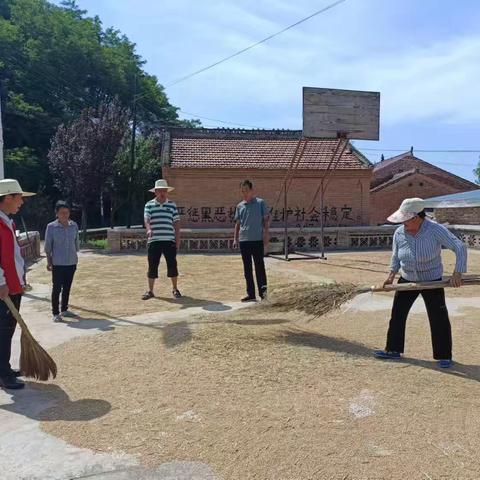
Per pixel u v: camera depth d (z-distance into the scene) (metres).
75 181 23.95
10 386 4.92
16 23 44.53
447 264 13.94
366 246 19.47
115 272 12.95
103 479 3.33
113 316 7.98
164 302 9.06
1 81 40.78
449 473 3.33
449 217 28.69
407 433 3.88
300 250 18.80
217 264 14.59
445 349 5.43
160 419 4.19
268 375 5.12
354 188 22.53
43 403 4.59
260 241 8.94
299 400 4.52
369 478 3.28
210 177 21.58
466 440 3.78
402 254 5.55
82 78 45.19
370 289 5.68
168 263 9.45
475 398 4.55
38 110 39.47
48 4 47.78
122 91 47.03
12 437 3.94
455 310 8.16
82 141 23.97
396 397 4.57
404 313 5.63
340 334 6.67
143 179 32.72
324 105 15.45
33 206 34.78
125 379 5.11
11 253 5.04
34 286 10.90
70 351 6.11
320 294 5.93
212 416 4.22
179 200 21.55
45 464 3.53
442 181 38.28
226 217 21.72
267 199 22.00
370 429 3.96
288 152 23.30
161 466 3.48
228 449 3.68
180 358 5.68
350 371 5.25
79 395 4.75
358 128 15.70
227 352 5.84
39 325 7.47
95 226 39.81
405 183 37.69
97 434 3.95
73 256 7.91
